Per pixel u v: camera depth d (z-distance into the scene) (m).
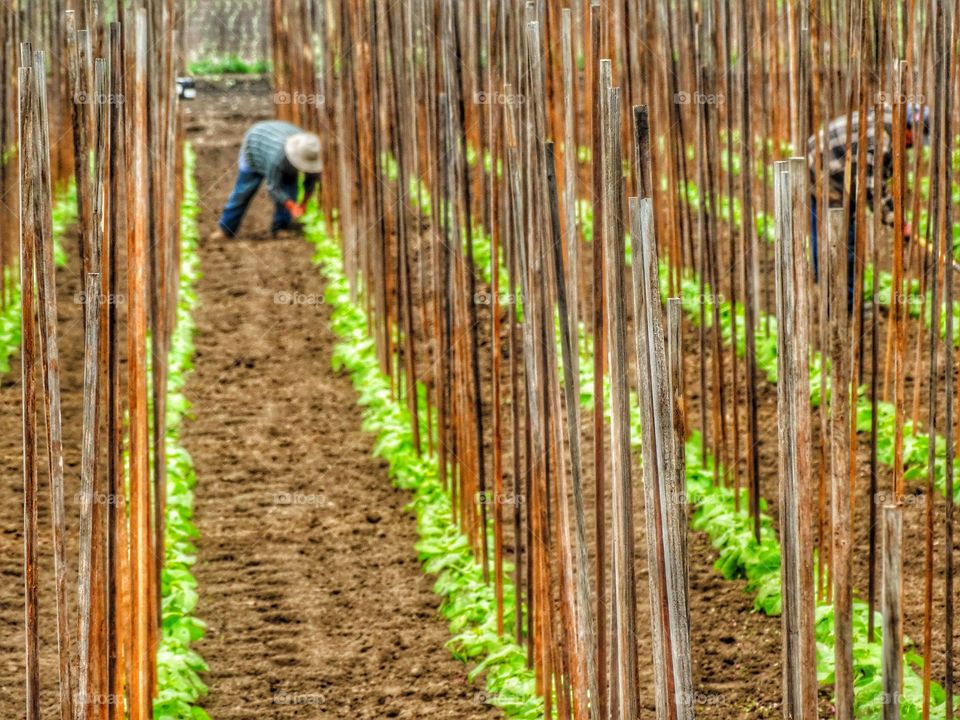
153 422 9.03
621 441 5.63
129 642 6.88
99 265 6.15
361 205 15.98
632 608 5.77
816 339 13.05
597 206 6.30
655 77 15.38
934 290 7.47
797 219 5.17
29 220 5.62
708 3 13.80
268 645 9.65
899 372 8.06
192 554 11.12
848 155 8.61
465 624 9.66
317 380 15.41
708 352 14.77
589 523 10.84
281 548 11.36
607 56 8.38
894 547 4.26
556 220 6.14
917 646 8.75
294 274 19.48
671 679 5.42
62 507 5.85
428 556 10.82
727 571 10.32
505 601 9.88
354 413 14.43
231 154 27.00
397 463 12.73
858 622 9.02
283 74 26.41
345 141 17.41
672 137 13.58
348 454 13.40
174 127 13.84
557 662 7.27
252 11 33.59
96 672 6.19
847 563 4.92
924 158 16.47
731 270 10.84
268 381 15.42
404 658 9.41
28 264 5.77
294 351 16.38
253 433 13.93
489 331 15.98
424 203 20.86
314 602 10.36
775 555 10.22
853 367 8.44
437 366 11.66
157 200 8.98
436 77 10.93
